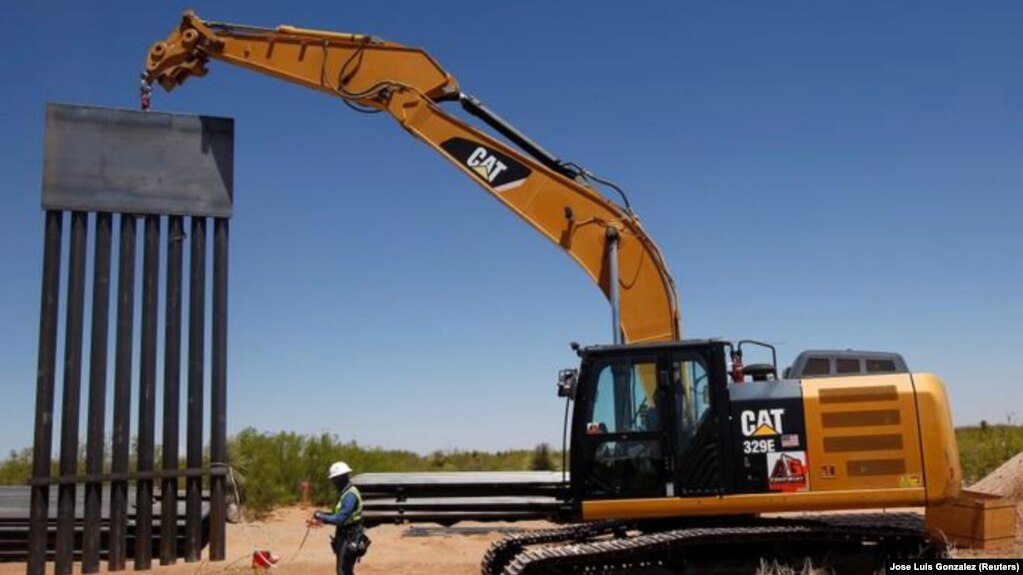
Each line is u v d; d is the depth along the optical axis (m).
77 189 13.10
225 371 13.53
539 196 12.14
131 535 14.57
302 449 22.70
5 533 14.77
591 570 9.83
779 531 9.70
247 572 12.70
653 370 9.99
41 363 12.77
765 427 9.72
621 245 11.78
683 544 9.61
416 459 29.73
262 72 13.21
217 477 13.41
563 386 10.08
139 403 13.09
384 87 12.88
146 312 13.23
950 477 9.50
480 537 16.28
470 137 12.52
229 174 13.80
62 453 12.69
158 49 13.27
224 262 13.68
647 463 9.80
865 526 10.07
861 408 9.69
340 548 10.48
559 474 18.23
